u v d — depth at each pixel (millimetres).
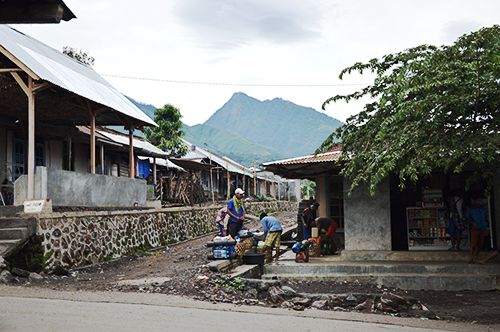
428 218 14852
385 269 13258
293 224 27203
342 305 9648
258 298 10156
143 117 18594
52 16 5559
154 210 18469
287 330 7008
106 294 9164
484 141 8695
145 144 26156
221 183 43906
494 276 12586
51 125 18281
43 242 11664
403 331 7414
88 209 14648
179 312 7855
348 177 14055
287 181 63562
